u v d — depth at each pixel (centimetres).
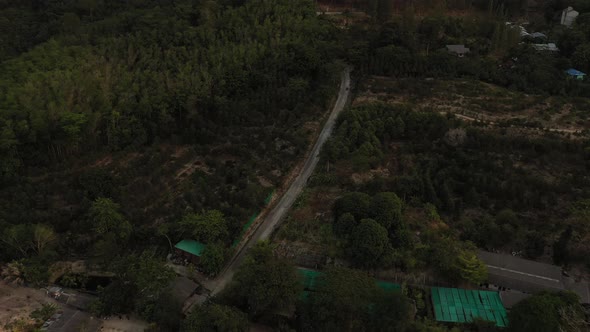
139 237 7681
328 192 8600
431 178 8862
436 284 6800
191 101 10175
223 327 5781
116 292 6500
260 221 8156
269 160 9550
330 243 7256
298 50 11762
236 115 10481
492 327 5922
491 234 7431
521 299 6269
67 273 7188
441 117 9881
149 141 10094
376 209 7375
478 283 6575
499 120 10281
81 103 9531
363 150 9206
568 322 5659
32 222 7775
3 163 8550
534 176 8769
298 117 10838
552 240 7625
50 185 8600
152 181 8881
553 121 10281
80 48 11712
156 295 6406
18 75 10438
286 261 6612
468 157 9181
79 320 6338
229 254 7331
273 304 6094
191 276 7094
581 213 7856
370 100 11219
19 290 6956
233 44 11944
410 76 12100
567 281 6719
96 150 9650
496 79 11856
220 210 8056
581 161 9044
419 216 8012
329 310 5794
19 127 8712
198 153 9856
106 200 7794
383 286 6444
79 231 7831
